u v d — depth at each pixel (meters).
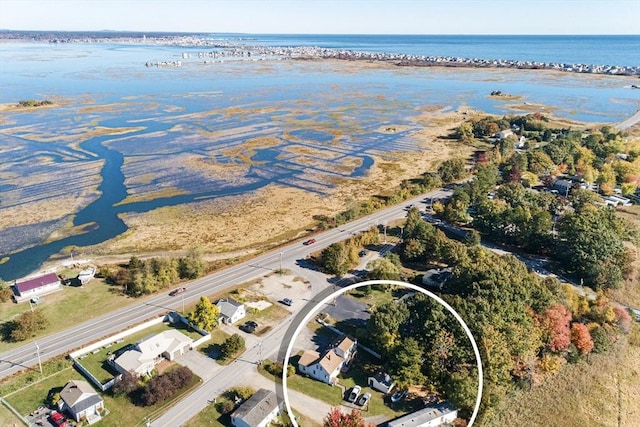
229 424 54.50
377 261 87.56
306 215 114.12
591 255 84.12
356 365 63.22
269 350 66.75
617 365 66.12
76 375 62.69
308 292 81.44
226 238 102.81
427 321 62.38
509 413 56.84
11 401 57.94
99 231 106.38
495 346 57.75
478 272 71.38
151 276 81.94
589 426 56.88
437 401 56.12
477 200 114.56
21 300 78.75
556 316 64.56
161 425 54.16
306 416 54.28
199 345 68.00
